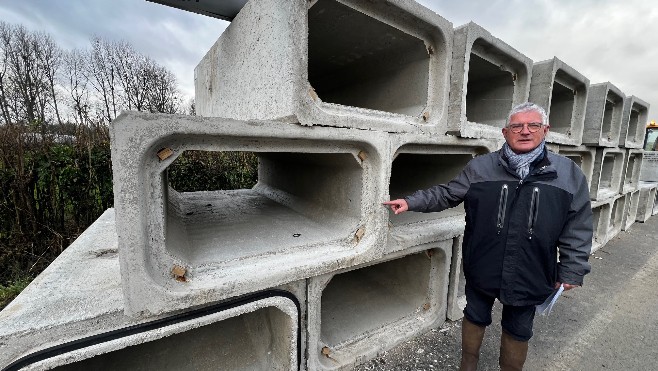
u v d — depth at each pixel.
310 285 1.57
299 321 1.57
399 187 2.95
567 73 2.85
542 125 1.42
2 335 0.99
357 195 1.71
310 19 1.67
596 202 3.86
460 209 2.51
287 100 1.29
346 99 2.58
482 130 2.14
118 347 1.13
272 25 1.35
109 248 1.85
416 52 1.91
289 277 1.41
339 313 2.27
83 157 3.34
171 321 1.21
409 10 1.59
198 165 4.11
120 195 1.02
